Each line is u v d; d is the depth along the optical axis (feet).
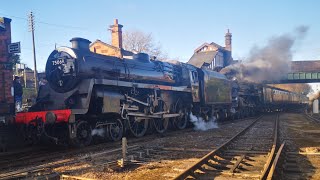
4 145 34.37
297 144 37.99
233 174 22.17
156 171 24.00
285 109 172.35
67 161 27.73
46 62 39.58
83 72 37.81
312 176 22.15
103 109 38.27
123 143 26.91
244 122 78.64
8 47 46.39
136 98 46.44
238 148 34.53
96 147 35.58
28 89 100.42
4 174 22.57
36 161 28.50
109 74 41.55
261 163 26.76
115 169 24.63
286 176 22.12
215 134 50.24
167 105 53.47
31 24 101.40
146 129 47.70
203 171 23.41
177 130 57.16
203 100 66.54
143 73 48.49
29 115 35.32
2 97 43.91
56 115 34.32
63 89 37.93
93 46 112.57
